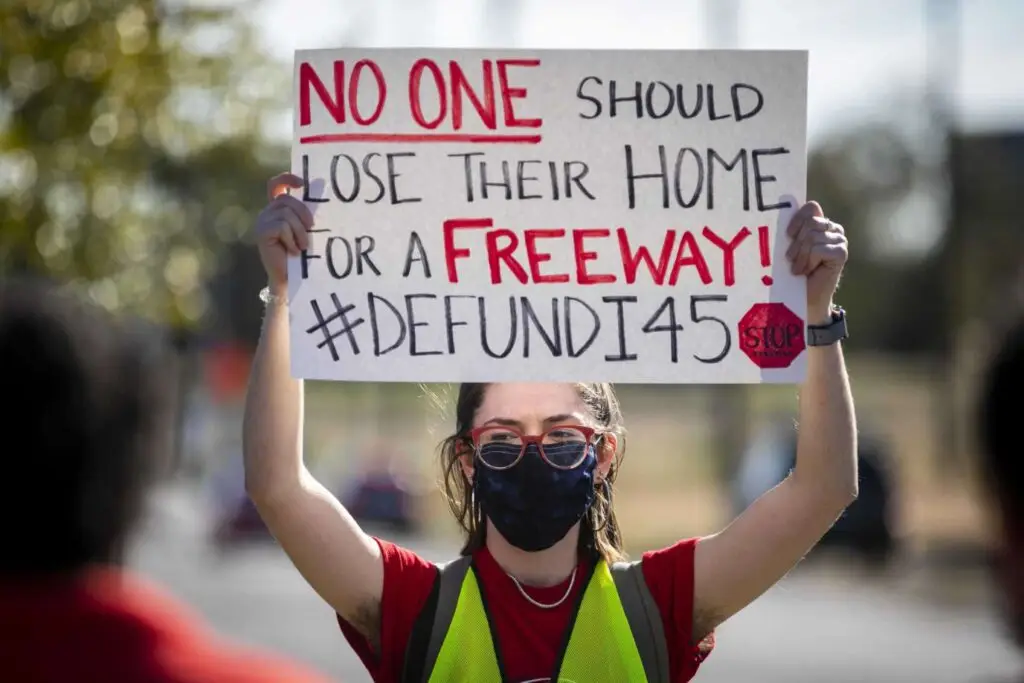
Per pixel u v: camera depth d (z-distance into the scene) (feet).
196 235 36.11
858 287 191.21
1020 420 5.70
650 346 12.57
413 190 12.63
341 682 42.98
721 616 12.48
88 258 32.17
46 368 6.66
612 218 12.66
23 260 31.35
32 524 6.70
